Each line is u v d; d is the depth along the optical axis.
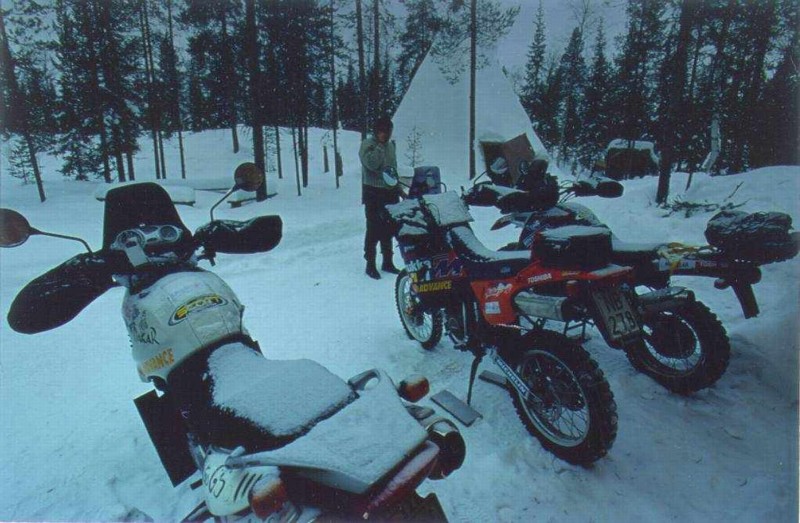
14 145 32.03
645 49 21.48
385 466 1.22
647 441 2.68
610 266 2.48
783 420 2.78
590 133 36.44
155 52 26.33
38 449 2.89
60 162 36.44
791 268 4.89
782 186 7.23
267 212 14.40
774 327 3.33
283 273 6.63
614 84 32.81
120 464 2.74
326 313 4.95
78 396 3.51
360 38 22.28
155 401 2.31
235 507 1.43
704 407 2.96
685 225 6.37
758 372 3.16
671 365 3.35
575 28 34.03
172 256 2.29
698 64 16.42
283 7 21.42
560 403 2.56
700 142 16.86
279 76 22.95
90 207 17.50
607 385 2.33
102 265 2.04
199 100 45.22
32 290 1.92
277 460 1.28
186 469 2.39
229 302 2.02
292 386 1.55
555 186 3.82
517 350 2.67
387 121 5.79
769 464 2.45
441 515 1.38
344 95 56.31
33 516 2.33
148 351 1.96
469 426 2.91
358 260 7.25
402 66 33.09
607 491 2.35
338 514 1.30
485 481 2.46
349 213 13.31
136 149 24.62
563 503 2.30
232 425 1.49
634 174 25.78
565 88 41.38
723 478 2.39
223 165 35.22
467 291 3.15
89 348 4.37
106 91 22.70
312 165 36.25
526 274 2.69
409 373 3.60
